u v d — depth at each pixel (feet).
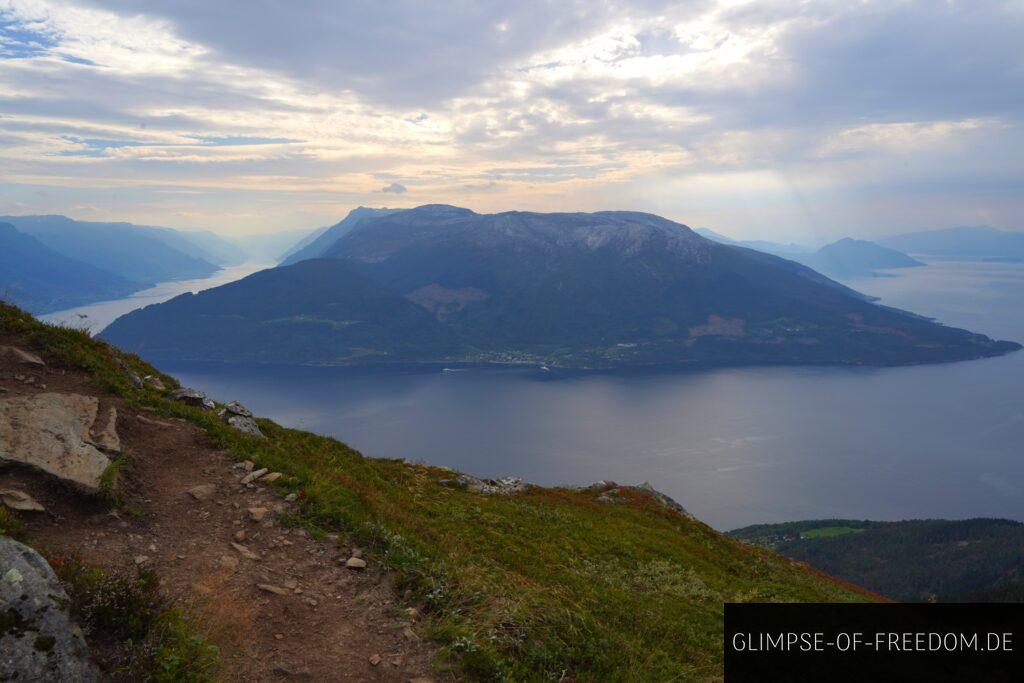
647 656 47.83
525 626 43.42
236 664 31.68
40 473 40.16
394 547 49.85
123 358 76.23
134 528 40.88
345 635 37.22
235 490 51.03
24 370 57.52
